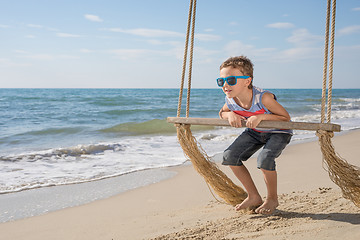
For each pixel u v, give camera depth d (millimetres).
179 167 5738
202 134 10125
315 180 4223
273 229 2479
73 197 4043
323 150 2510
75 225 3041
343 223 2459
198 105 27406
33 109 21547
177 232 2582
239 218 2834
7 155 6719
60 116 17141
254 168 5371
